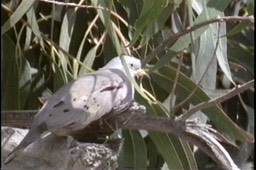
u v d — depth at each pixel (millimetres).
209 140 9820
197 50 11328
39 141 8977
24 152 8992
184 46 10328
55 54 12102
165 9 10469
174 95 11891
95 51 11586
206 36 11273
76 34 12414
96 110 9039
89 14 12422
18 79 12234
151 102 11391
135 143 12094
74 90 9117
